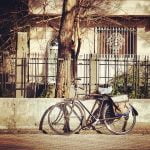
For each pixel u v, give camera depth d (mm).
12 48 17453
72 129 11758
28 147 9852
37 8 19203
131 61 13320
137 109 12406
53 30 19578
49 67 14578
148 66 13172
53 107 11773
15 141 10547
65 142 10461
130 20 19734
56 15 19188
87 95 11961
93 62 13055
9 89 13352
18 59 12984
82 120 11711
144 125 12203
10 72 13297
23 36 13086
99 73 13281
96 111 11914
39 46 19562
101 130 11758
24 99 12078
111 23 19578
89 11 19047
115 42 19656
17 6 20797
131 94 13195
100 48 19609
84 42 19406
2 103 12070
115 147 9875
